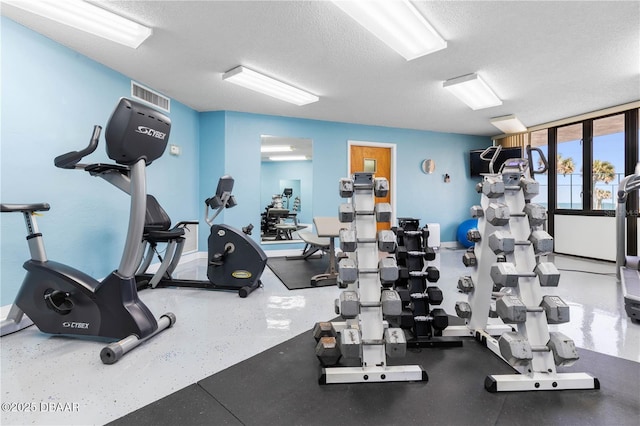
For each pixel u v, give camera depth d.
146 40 2.80
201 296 3.02
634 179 3.33
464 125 5.86
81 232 2.93
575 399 1.43
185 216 4.68
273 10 2.39
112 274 1.97
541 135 5.81
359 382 1.56
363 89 4.02
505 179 1.82
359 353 1.54
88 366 1.68
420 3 2.29
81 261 2.94
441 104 4.62
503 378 1.51
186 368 1.68
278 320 2.40
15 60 2.40
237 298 2.97
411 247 2.12
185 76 3.60
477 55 3.09
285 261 4.94
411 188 6.19
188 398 1.41
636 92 4.08
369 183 1.80
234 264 3.13
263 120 5.16
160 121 1.93
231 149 4.98
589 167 5.06
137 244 1.97
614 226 4.77
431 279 2.05
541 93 4.13
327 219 3.98
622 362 1.76
